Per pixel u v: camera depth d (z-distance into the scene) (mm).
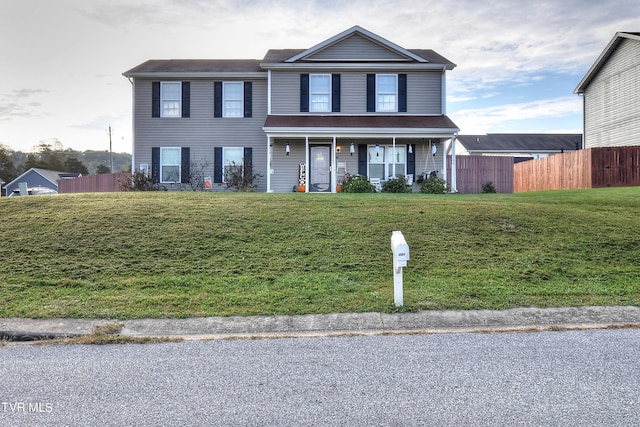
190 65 20156
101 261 7328
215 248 7938
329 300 5867
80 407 3129
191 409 3076
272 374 3703
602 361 3916
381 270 7027
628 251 7848
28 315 5371
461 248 7977
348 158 18891
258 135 19328
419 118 18391
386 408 3059
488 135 41219
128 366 3930
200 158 19266
